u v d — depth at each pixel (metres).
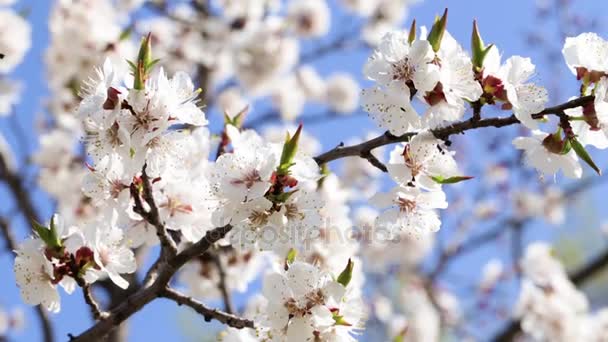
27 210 1.15
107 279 1.07
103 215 0.81
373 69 0.77
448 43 0.77
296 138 0.77
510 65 0.77
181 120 0.77
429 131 0.77
